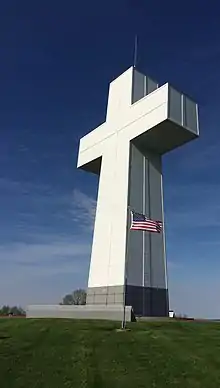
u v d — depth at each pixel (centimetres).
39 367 1206
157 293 2462
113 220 2609
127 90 2894
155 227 2066
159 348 1422
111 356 1309
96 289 2552
